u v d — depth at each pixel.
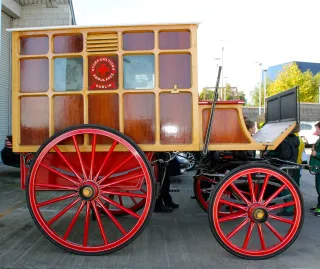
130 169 4.21
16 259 3.98
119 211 5.62
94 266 3.81
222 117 4.32
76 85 4.21
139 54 4.14
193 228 5.19
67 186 4.14
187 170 10.38
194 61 4.10
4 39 11.02
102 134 3.93
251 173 4.04
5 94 11.14
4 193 7.33
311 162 6.04
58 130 4.23
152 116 4.15
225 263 3.92
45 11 11.58
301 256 4.14
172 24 4.09
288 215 5.57
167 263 3.91
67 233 4.05
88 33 4.16
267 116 5.71
